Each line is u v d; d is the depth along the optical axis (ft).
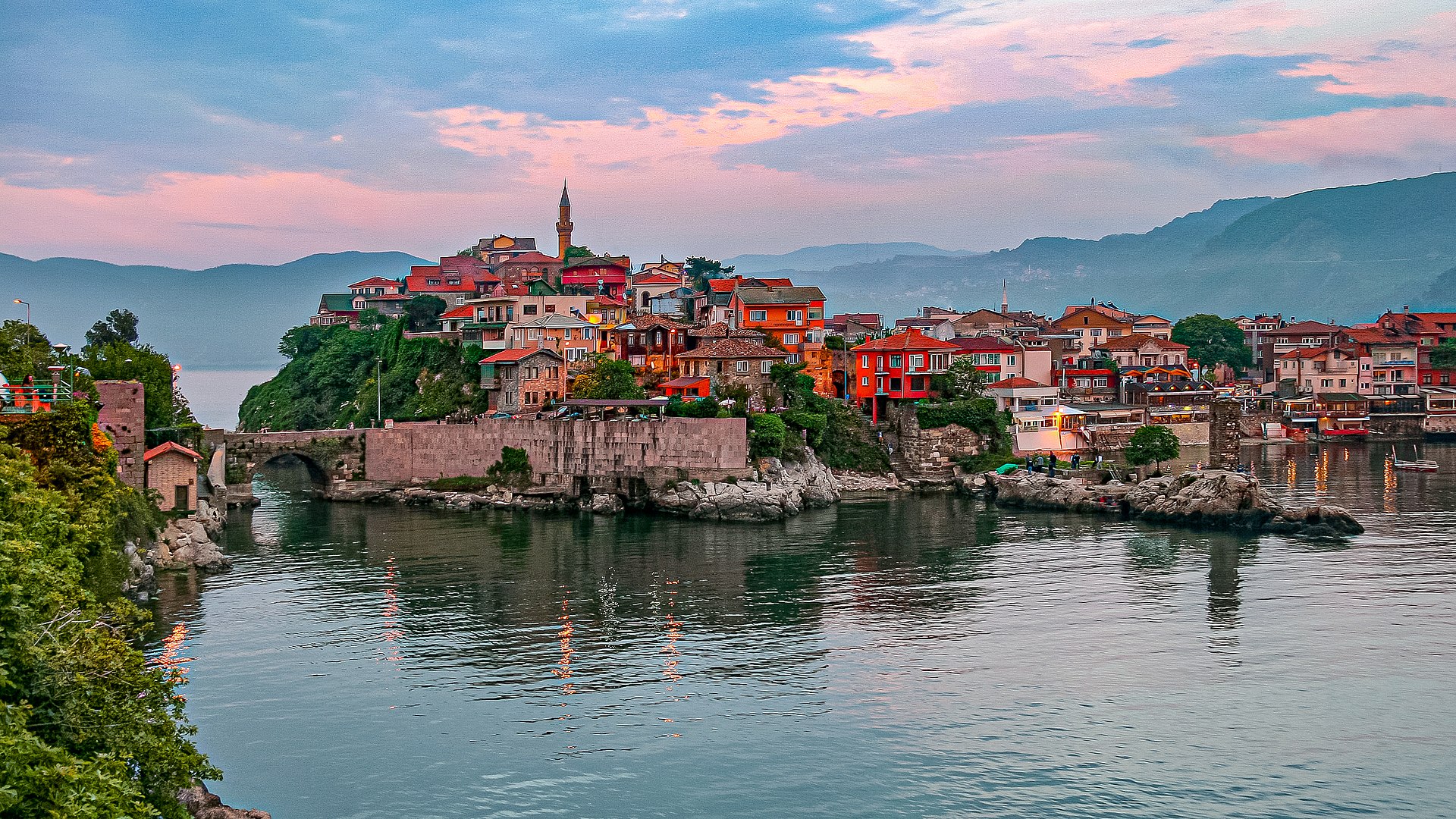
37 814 103.09
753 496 438.40
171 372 506.89
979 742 207.82
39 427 245.45
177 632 272.51
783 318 615.57
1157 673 240.94
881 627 277.23
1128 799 186.29
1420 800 185.26
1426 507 442.91
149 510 342.44
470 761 201.36
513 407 542.98
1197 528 408.87
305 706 225.35
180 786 141.59
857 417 553.23
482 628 278.67
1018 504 469.16
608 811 183.93
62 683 128.47
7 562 130.41
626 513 456.04
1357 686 232.73
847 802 185.98
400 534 409.08
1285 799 186.09
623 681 240.32
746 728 215.10
